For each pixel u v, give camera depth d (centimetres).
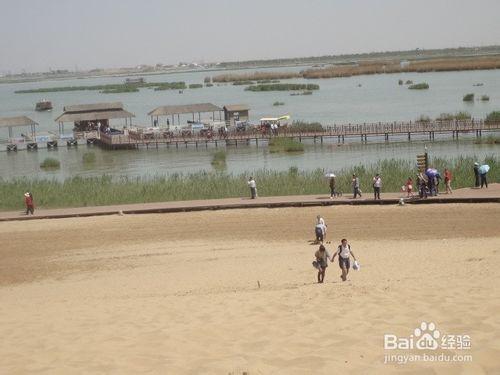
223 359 895
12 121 7944
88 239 2898
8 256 2673
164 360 920
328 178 3934
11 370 940
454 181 3656
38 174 5803
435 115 8331
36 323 1302
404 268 1812
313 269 2008
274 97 13688
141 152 7044
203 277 1994
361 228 2803
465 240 2428
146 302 1493
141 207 3484
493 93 11069
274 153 6356
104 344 1052
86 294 1839
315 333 988
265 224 2994
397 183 3697
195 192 3791
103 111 8494
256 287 1705
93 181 4481
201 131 7412
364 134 6738
